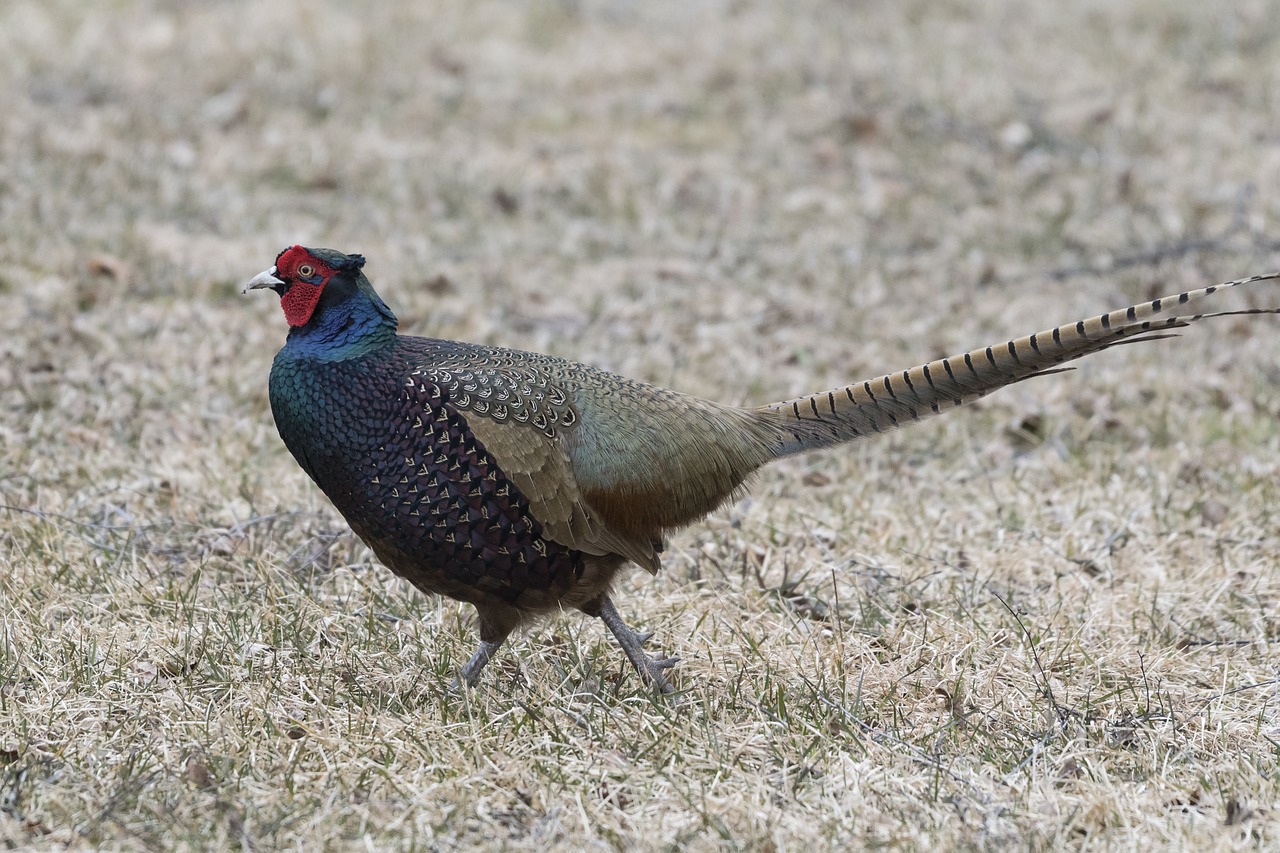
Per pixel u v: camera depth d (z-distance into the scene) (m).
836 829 8.33
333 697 9.74
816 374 16.19
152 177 19.84
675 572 11.88
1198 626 11.16
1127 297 18.09
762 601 11.36
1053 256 19.39
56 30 25.08
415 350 9.48
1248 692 10.09
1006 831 8.28
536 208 20.36
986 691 10.12
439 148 22.16
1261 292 17.95
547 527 9.38
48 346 14.84
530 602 9.67
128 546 11.52
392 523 9.36
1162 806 8.57
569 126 23.50
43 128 20.95
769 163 22.19
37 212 17.98
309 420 9.30
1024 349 9.69
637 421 9.52
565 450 9.35
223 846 7.89
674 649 10.66
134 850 7.87
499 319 16.81
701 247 19.39
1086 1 28.12
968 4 28.38
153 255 17.34
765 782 8.79
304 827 8.12
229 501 12.44
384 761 8.95
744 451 9.92
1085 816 8.45
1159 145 22.33
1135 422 15.01
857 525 12.61
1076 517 12.82
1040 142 22.58
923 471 13.88
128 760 8.70
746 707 9.67
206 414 13.92
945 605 11.36
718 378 15.77
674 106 24.25
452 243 19.11
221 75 23.78
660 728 9.40
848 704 9.83
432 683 10.01
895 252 19.48
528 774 8.80
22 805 8.21
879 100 24.03
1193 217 19.81
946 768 8.98
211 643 10.23
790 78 25.20
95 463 12.82
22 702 9.40
